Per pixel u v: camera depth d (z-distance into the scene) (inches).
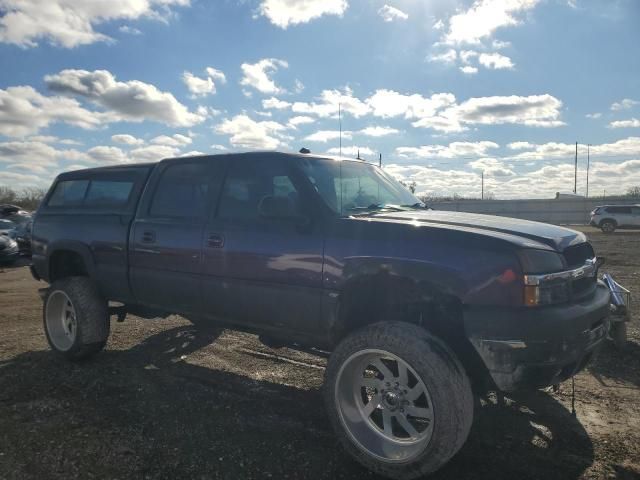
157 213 182.9
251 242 152.4
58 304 212.1
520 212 2153.1
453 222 136.1
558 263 121.7
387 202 169.0
